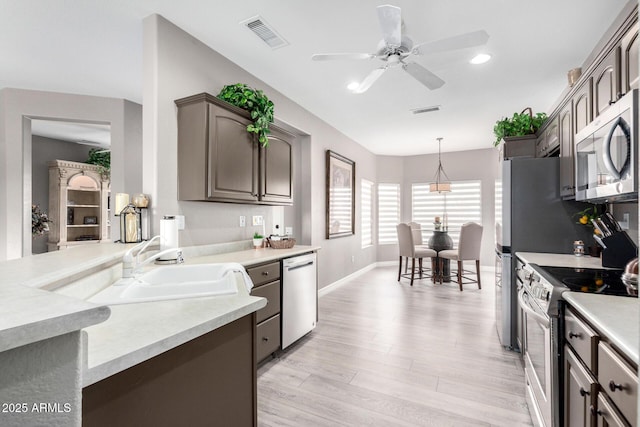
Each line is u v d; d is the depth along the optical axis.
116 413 0.73
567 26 2.35
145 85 2.23
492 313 3.72
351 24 2.33
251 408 1.18
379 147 6.45
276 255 2.58
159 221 2.20
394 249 7.23
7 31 2.43
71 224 5.60
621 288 1.42
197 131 2.27
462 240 4.79
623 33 1.61
